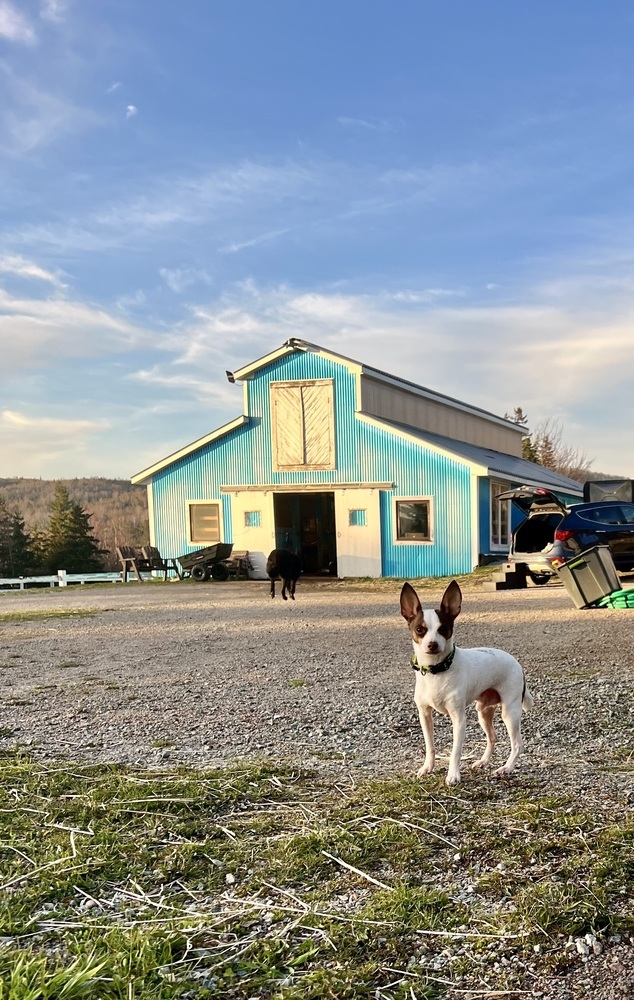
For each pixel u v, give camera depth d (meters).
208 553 24.59
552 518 16.64
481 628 11.04
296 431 24.89
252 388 25.50
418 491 23.20
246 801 4.04
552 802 3.87
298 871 3.15
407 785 4.21
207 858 3.30
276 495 25.77
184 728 5.74
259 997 2.31
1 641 11.51
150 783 4.31
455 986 2.37
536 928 2.67
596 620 11.45
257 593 19.58
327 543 28.56
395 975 2.43
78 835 3.57
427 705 4.28
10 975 2.30
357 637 10.70
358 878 3.10
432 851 3.33
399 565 23.53
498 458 29.98
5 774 4.51
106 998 2.25
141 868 3.21
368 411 24.56
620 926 2.67
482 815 3.72
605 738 5.18
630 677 7.21
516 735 4.42
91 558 66.56
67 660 9.32
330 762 4.79
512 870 3.12
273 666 8.43
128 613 15.41
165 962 2.46
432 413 29.33
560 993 2.33
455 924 2.72
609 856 3.20
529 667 7.90
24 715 6.30
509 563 16.62
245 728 5.71
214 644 10.35
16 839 3.52
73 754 5.06
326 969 2.46
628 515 15.27
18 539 63.75
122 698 6.88
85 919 2.77
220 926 2.73
